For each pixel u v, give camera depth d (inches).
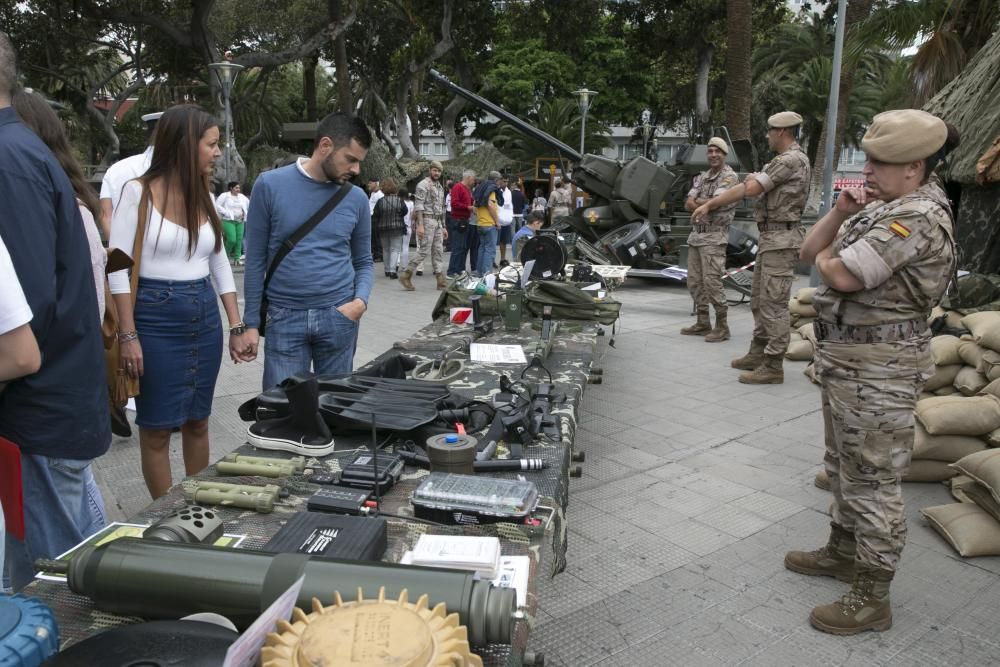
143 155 137.6
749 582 129.0
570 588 126.6
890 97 627.2
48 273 81.9
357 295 147.3
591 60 1450.5
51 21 900.6
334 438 114.8
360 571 62.5
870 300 106.0
